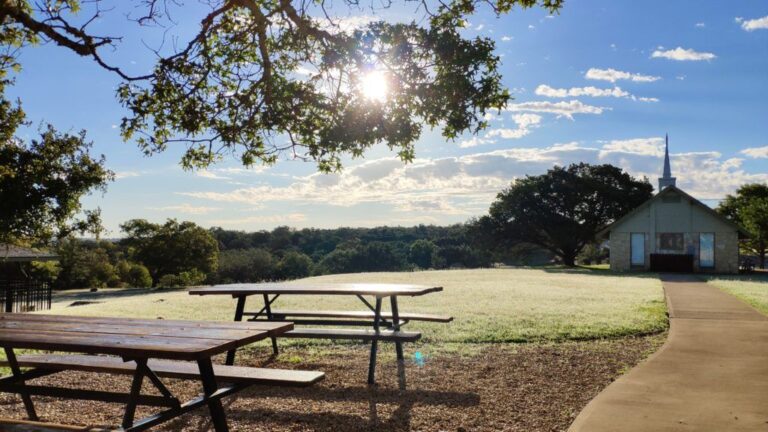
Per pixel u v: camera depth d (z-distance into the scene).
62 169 24.75
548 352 8.36
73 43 8.37
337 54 8.70
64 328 4.67
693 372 6.77
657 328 10.77
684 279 29.25
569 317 12.41
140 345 3.85
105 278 68.38
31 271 40.44
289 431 4.80
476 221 59.09
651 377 6.52
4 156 22.88
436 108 8.54
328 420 5.10
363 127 8.75
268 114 9.17
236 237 119.31
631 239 38.88
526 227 56.12
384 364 7.59
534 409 5.39
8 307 20.72
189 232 66.25
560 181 55.72
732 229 36.47
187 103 9.65
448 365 7.46
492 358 7.91
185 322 5.00
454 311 13.75
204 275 64.06
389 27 8.64
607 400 5.54
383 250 110.44
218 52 9.80
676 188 37.34
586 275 33.69
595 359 7.84
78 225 26.02
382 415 5.24
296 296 19.20
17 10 8.00
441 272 38.59
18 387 4.77
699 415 5.01
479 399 5.77
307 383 4.55
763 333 9.99
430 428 4.85
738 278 30.36
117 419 5.22
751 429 4.62
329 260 110.00
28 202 23.91
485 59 8.52
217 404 4.30
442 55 8.52
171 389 6.35
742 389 5.95
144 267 64.94
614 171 56.28
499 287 22.92
